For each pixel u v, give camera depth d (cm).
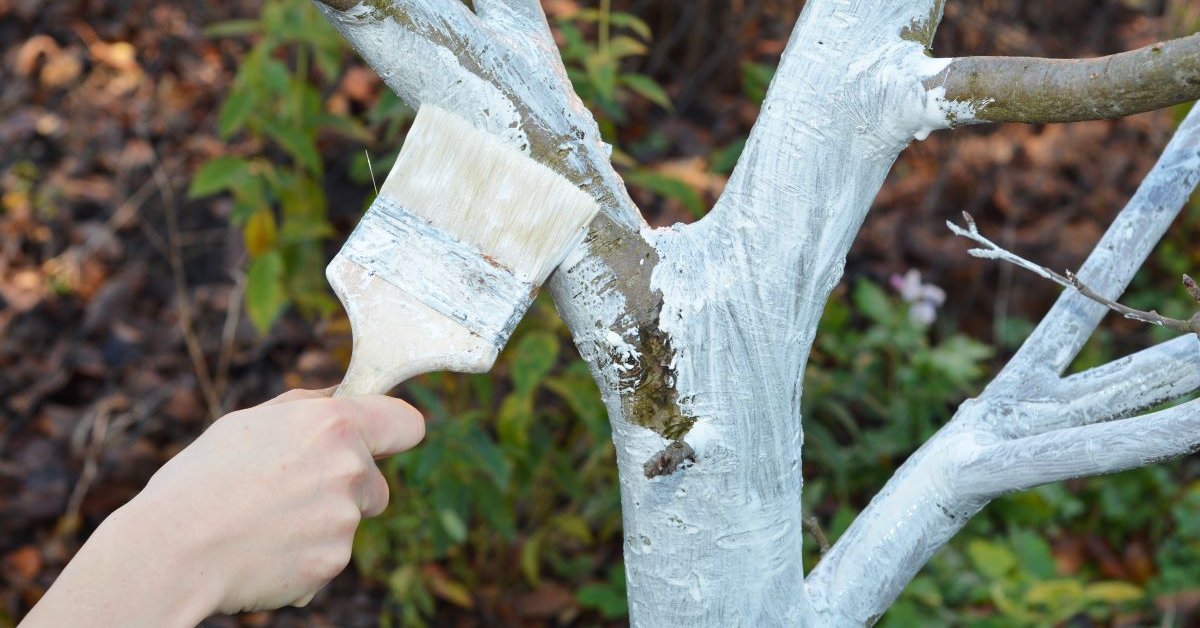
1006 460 107
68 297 288
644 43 346
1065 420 111
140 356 280
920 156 343
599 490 245
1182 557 263
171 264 298
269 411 98
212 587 94
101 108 321
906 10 103
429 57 102
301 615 241
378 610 244
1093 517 277
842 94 102
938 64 100
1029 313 317
